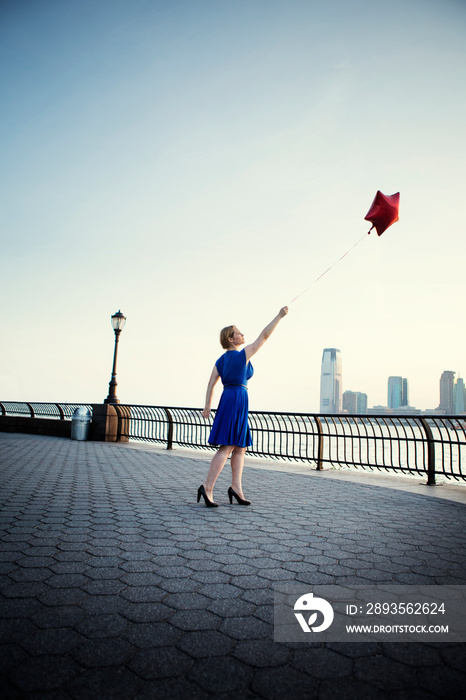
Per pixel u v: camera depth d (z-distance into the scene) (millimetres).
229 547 3404
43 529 3779
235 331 5195
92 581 2662
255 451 10375
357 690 1683
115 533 3713
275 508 4922
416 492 6312
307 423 9320
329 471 8641
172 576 2779
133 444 13477
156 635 2045
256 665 1830
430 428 7227
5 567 2852
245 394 5000
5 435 15359
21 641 1950
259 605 2398
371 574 2889
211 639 2027
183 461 9391
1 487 5684
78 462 8609
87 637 2006
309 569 2961
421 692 1677
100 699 1583
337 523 4277
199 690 1653
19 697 1575
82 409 14078
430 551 3396
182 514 4469
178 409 12281
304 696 1638
